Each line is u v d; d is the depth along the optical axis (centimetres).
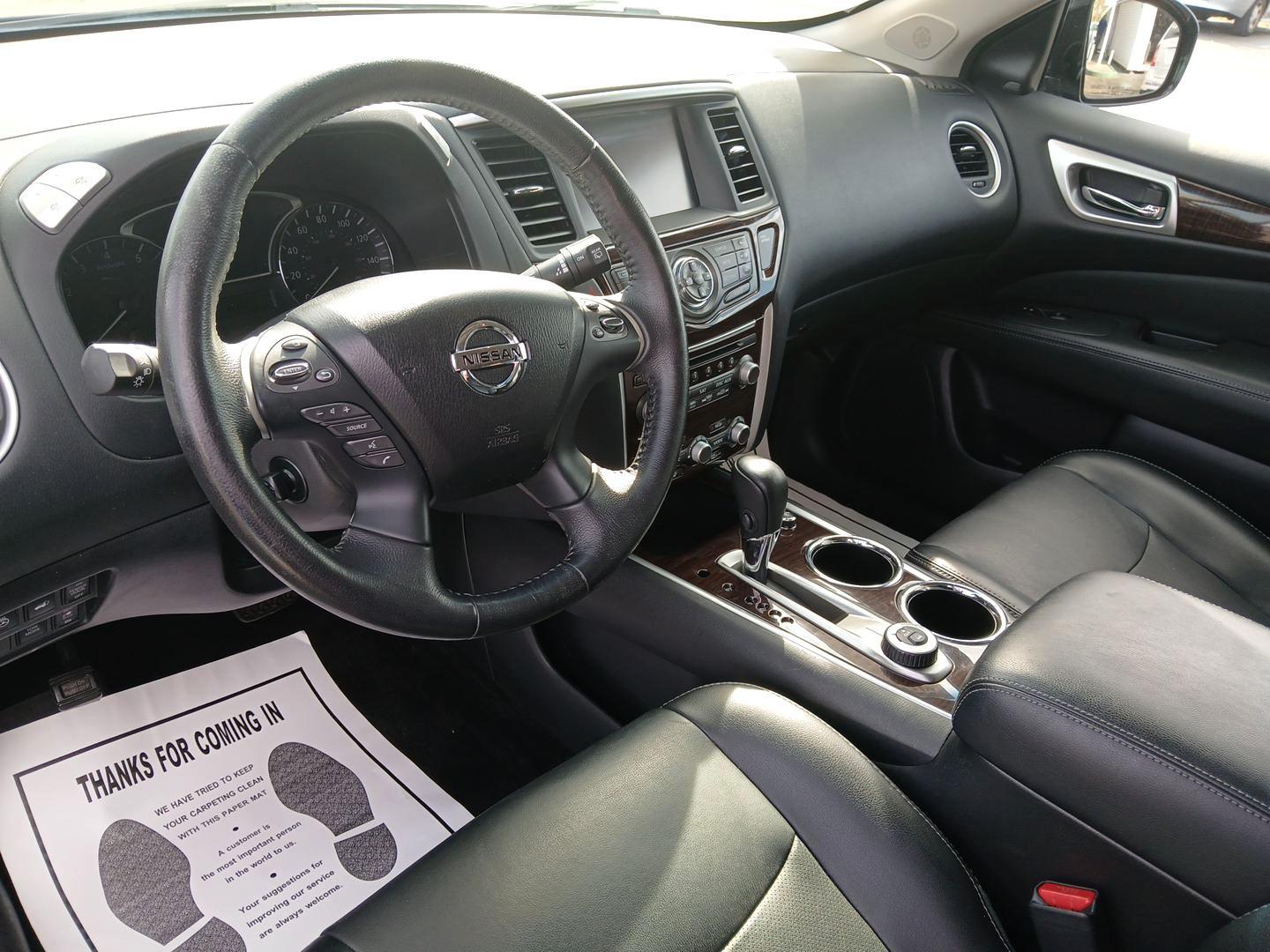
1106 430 169
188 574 101
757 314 134
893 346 190
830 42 190
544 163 112
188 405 68
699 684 113
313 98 73
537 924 70
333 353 75
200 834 115
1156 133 169
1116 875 74
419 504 80
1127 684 73
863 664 104
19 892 106
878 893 75
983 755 79
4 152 85
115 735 124
